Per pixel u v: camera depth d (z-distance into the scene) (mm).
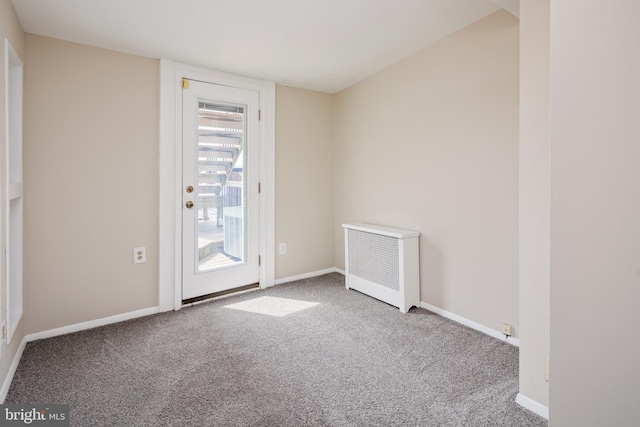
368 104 3199
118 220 2502
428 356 1959
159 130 2652
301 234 3557
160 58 2629
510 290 2094
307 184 3572
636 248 482
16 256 2033
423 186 2656
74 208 2326
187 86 2762
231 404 1549
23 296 2137
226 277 3059
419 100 2648
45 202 2221
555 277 573
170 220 2717
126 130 2512
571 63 542
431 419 1442
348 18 2086
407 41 2441
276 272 3395
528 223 1488
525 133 1481
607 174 508
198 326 2408
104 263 2453
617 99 496
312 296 3023
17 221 2037
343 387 1674
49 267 2244
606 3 507
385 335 2236
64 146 2277
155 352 2031
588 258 533
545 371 1438
